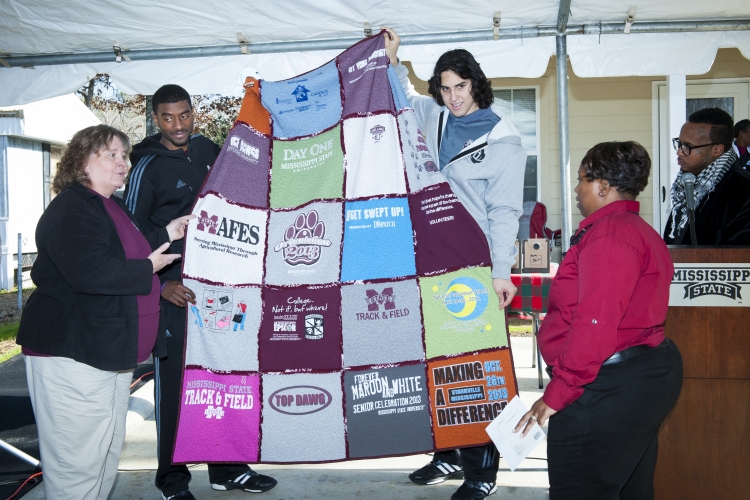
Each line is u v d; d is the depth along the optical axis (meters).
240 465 3.13
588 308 1.84
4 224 12.11
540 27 3.66
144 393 4.95
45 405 2.25
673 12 3.49
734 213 2.80
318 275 2.64
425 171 2.61
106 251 2.24
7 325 8.23
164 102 2.88
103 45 3.80
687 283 2.56
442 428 2.53
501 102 7.71
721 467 2.57
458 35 3.70
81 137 2.37
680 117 4.44
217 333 2.57
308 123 2.77
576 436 1.96
